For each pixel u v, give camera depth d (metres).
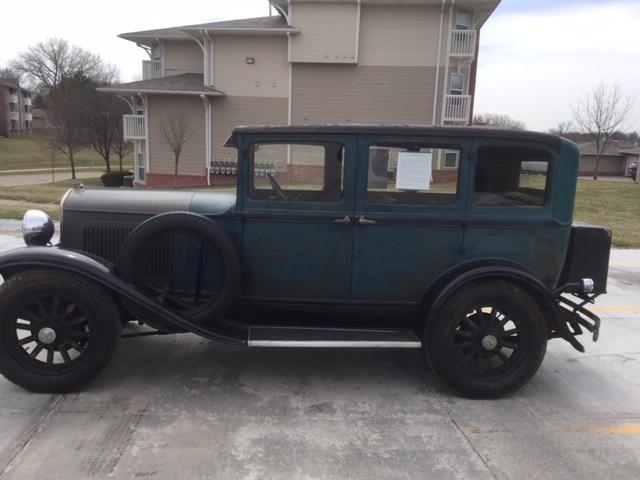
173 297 4.07
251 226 3.96
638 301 6.74
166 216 3.78
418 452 3.20
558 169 3.88
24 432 3.28
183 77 26.52
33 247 3.76
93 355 3.74
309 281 4.04
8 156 55.75
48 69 76.81
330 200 3.93
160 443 3.21
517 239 3.95
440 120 24.72
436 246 3.94
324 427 3.46
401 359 4.65
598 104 48.22
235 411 3.63
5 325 3.65
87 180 34.56
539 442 3.34
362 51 24.19
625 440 3.39
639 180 47.88
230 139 3.96
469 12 24.31
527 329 3.86
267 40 24.55
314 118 25.03
